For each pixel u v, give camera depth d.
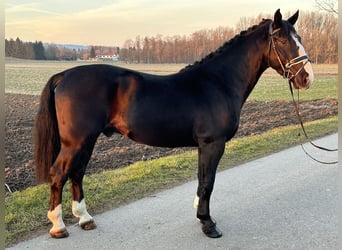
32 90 14.36
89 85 3.32
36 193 4.56
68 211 4.10
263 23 3.81
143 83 3.44
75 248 3.25
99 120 3.37
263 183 5.04
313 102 14.14
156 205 4.25
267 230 3.60
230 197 4.51
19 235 3.48
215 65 3.67
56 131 3.47
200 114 3.44
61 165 3.36
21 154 6.42
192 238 3.46
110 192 4.65
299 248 3.23
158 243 3.35
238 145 7.39
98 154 6.94
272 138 8.09
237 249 3.25
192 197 4.51
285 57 3.62
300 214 3.96
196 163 6.15
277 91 17.45
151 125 3.41
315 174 5.42
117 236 3.49
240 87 3.74
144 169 5.69
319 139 8.05
